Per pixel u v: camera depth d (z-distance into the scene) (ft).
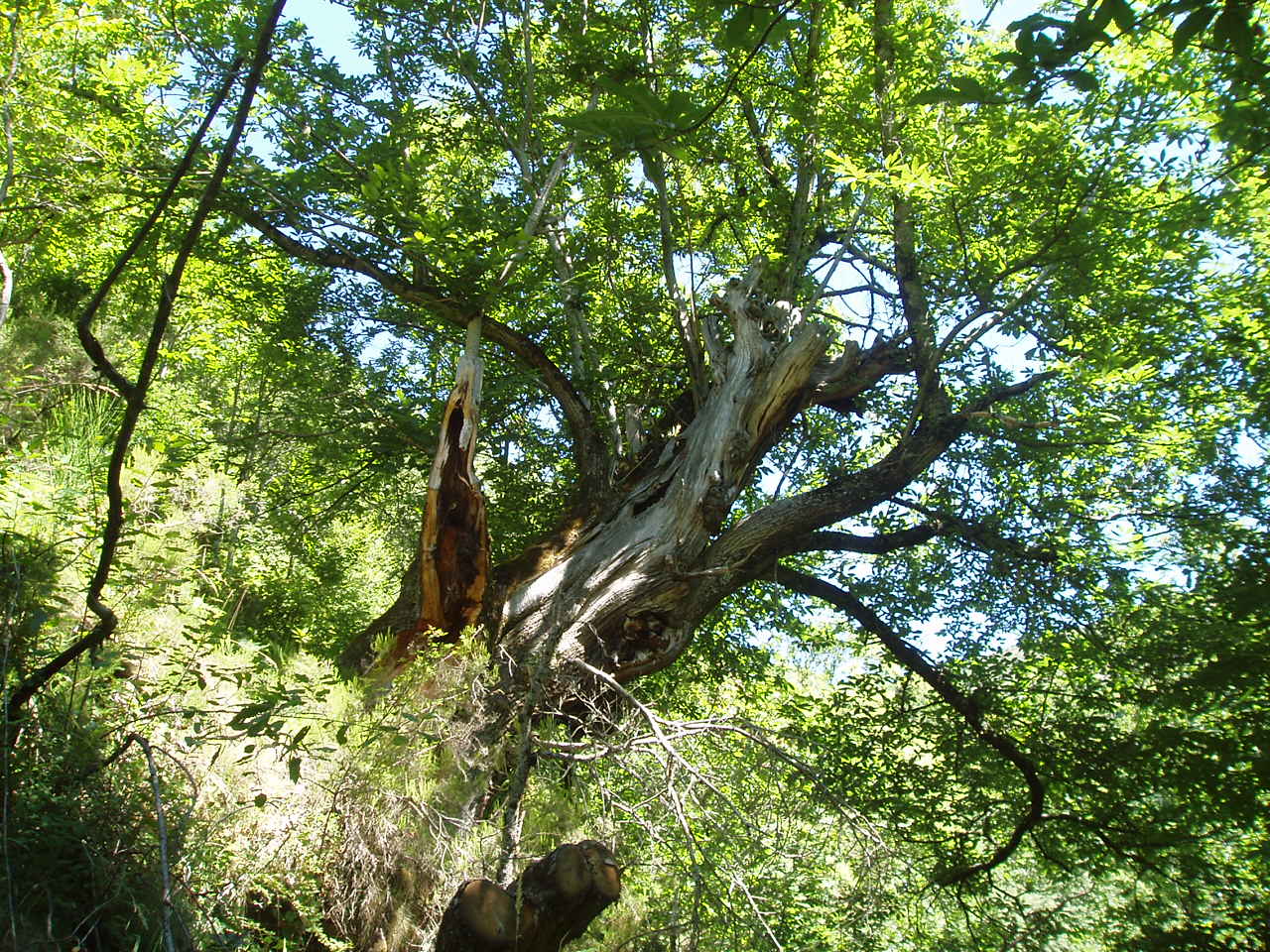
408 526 46.55
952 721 39.58
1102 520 38.83
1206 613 33.22
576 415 35.58
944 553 41.27
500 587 29.58
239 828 16.70
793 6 11.60
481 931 14.28
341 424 40.04
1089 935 36.78
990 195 35.01
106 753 16.03
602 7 39.09
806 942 24.73
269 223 34.06
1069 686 39.96
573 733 27.04
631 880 21.48
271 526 39.65
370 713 18.74
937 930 37.81
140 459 19.81
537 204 31.99
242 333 44.70
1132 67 31.63
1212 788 32.65
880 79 33.58
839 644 46.52
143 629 18.10
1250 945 30.30
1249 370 35.78
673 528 30.89
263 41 10.91
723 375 34.06
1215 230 35.88
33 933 13.35
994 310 35.68
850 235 38.58
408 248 30.04
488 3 38.63
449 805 18.56
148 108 34.12
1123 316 36.09
